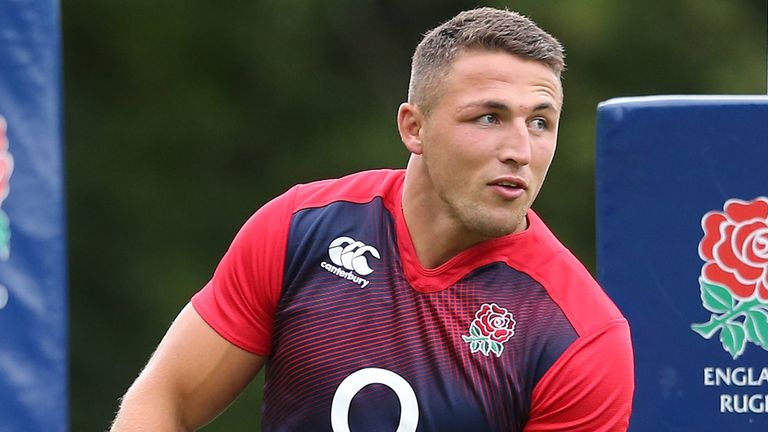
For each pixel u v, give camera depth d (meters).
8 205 14.44
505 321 12.59
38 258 14.51
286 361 12.82
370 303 12.66
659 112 13.95
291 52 44.16
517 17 12.47
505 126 12.19
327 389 12.64
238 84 44.12
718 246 13.98
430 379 12.49
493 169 12.17
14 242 14.45
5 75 14.41
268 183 43.75
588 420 12.63
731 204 13.95
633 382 12.92
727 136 13.91
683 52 43.19
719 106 13.88
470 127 12.21
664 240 14.03
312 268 12.82
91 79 43.88
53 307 14.54
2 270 14.44
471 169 12.24
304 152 43.75
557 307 12.65
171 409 13.09
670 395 14.09
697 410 14.07
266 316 12.97
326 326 12.67
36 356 14.50
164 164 43.66
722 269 13.99
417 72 12.67
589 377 12.53
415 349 12.55
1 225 14.42
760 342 13.99
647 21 42.78
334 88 44.28
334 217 12.96
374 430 12.53
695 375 14.06
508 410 12.55
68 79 43.75
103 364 43.22
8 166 14.43
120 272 43.19
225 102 43.94
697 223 13.99
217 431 40.34
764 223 13.92
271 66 43.78
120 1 43.62
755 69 43.66
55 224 14.56
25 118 14.45
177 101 43.66
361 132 43.53
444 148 12.33
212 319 13.04
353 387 12.56
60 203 14.58
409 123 12.80
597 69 42.66
